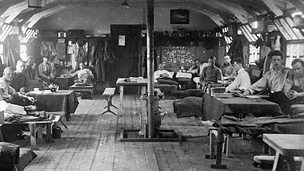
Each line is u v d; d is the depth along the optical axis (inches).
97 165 260.8
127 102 589.0
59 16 729.0
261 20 519.8
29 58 530.9
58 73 722.8
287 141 173.8
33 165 258.2
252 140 326.6
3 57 571.2
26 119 297.6
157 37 737.0
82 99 621.3
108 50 701.9
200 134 362.6
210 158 279.6
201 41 747.4
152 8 339.0
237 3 535.5
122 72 708.7
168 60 751.7
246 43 638.5
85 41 711.1
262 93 342.6
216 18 729.0
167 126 401.4
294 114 293.1
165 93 577.9
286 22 446.6
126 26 701.9
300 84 332.2
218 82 506.9
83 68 679.1
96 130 378.0
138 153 293.6
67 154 287.4
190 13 751.7
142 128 368.2
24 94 393.4
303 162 178.7
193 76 699.4
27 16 621.6
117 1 682.2
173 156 285.6
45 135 342.3
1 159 187.5
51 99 392.2
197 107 386.3
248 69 572.4
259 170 251.9
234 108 285.6
